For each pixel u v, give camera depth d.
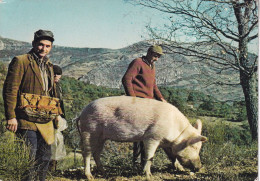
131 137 4.41
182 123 4.57
